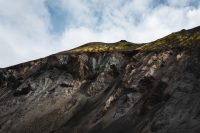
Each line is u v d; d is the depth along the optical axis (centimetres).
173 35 8938
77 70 9431
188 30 8869
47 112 8581
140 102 7325
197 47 7631
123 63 9044
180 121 6059
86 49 10294
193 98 6412
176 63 7644
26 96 9406
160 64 7912
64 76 9481
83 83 9150
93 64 9431
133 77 8062
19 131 8350
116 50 9594
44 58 10569
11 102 9444
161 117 6400
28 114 8725
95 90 8712
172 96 6750
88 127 7488
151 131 6291
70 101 8681
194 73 7000
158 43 8919
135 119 6981
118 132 6875
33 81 9738
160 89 7175
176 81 7119
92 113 7838
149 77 7706
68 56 9881
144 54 8600
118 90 7981
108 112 7638
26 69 10538
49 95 9088
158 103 6975
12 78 10481
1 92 10238
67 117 8250
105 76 8938
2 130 8544
